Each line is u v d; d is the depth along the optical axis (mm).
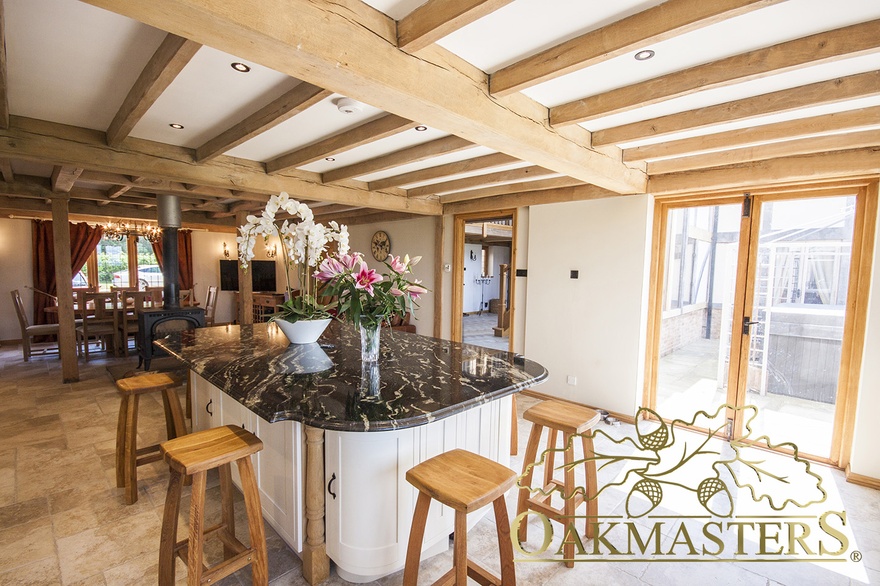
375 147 3262
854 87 1899
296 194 4078
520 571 2064
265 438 2215
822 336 3270
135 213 6648
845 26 1552
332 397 1803
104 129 2928
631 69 1939
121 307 7148
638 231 3900
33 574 1963
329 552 1908
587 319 4285
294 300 2701
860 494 2779
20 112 2615
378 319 2299
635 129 2615
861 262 3059
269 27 1295
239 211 6488
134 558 2080
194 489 1602
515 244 4957
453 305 5840
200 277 9508
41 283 7699
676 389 4016
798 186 3270
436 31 1505
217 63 1937
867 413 2879
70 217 7688
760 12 1484
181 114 2596
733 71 1795
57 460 3066
